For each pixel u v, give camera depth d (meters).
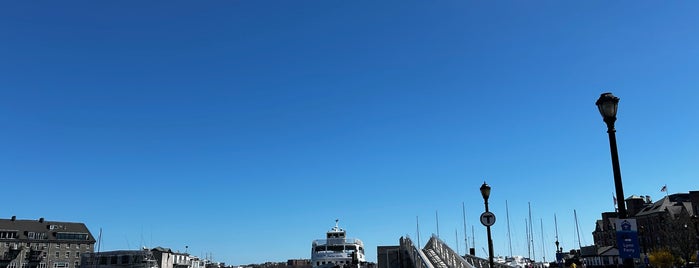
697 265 59.28
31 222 147.00
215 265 195.00
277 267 170.00
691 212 106.69
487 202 23.47
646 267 60.84
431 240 43.19
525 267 58.09
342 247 65.69
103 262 127.44
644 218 112.94
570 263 27.48
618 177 13.60
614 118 14.05
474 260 43.09
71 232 149.50
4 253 134.75
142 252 128.62
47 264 141.75
